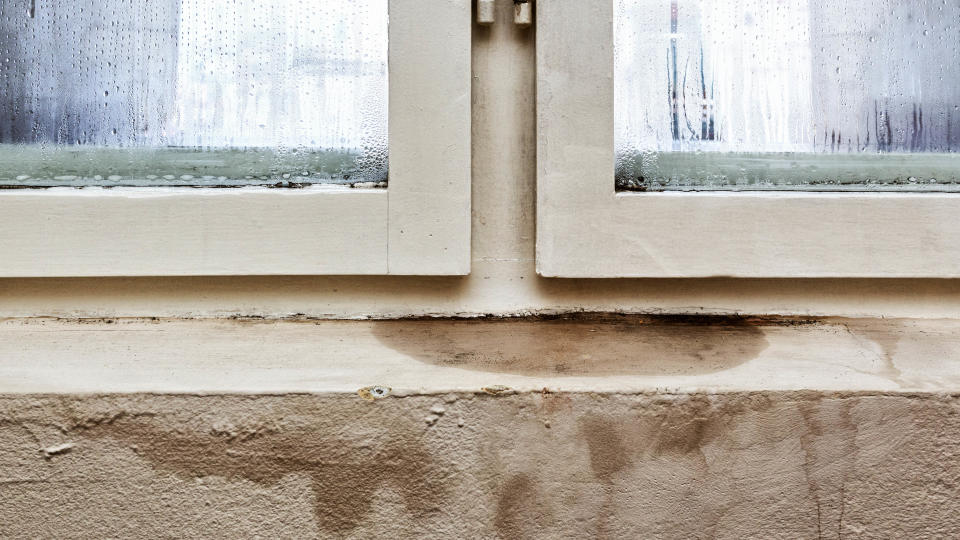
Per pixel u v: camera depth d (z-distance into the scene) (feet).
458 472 2.72
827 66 3.61
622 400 2.71
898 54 3.67
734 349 3.05
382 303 3.25
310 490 2.73
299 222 3.10
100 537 2.75
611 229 3.12
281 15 3.46
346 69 3.42
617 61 3.44
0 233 3.07
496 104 3.26
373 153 3.38
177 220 3.10
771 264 3.15
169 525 2.74
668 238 3.14
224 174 3.41
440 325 3.21
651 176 3.44
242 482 2.72
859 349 3.07
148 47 3.49
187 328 3.15
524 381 2.77
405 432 2.70
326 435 2.70
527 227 3.27
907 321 3.27
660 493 2.74
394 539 2.75
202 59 3.46
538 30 3.10
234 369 2.85
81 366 2.86
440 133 3.08
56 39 3.49
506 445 2.71
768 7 3.58
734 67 3.53
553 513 2.74
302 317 3.24
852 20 3.65
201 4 3.49
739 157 3.50
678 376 2.82
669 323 3.23
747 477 2.75
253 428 2.70
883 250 3.17
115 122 3.45
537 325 3.22
